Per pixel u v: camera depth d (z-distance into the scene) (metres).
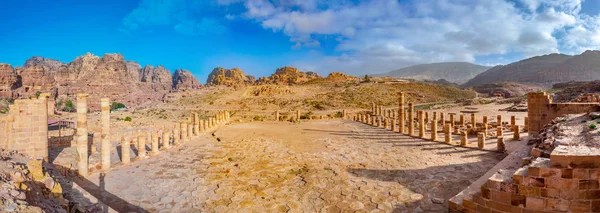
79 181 14.70
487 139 24.81
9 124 15.91
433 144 23.84
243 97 111.81
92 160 18.92
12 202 7.09
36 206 7.57
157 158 20.09
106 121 16.95
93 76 184.00
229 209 11.64
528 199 7.92
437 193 12.77
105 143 16.89
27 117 16.22
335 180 14.98
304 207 11.76
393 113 45.19
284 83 198.75
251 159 19.77
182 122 27.20
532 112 21.95
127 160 18.23
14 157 12.98
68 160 18.81
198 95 129.50
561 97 58.97
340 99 100.69
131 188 13.96
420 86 126.19
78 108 15.47
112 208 11.16
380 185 14.03
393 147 23.28
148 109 107.38
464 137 22.12
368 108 89.31
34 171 10.13
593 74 199.00
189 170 17.03
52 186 10.05
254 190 13.69
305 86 144.88
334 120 47.19
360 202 12.09
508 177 8.70
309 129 35.69
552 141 12.36
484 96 119.44
